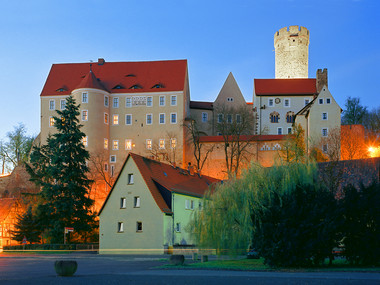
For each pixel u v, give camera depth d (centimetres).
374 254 2775
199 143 10019
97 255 5084
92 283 2027
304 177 3141
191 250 5122
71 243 6325
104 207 5597
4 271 2927
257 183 3244
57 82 10819
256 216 3041
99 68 11106
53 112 10425
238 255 3278
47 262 3981
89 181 6750
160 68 10881
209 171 9856
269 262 2741
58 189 6375
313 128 9344
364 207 2808
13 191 10412
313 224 2681
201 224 3375
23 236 6462
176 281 2089
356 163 5184
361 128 9300
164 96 10288
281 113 11244
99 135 10019
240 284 1930
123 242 5409
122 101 10412
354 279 2089
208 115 11494
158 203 5259
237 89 11681
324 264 2925
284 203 2770
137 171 5469
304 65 13600
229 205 3291
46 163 7331
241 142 9669
